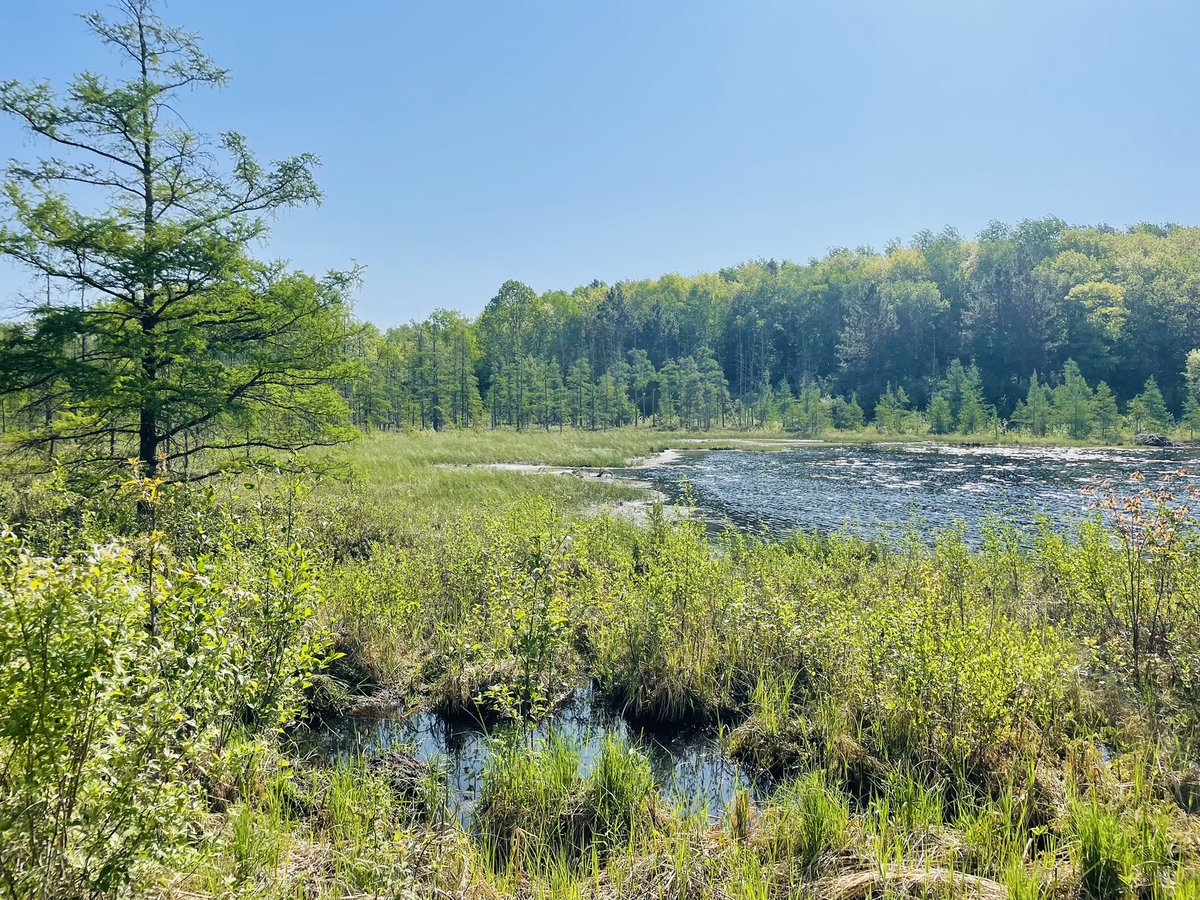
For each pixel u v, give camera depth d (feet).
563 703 23.97
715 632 26.68
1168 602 23.50
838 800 16.03
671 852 14.53
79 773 8.92
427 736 21.74
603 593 29.27
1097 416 176.55
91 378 35.94
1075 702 20.03
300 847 13.94
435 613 29.84
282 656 16.44
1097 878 12.92
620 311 309.83
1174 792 15.92
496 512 49.83
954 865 13.67
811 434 201.87
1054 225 336.08
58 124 36.91
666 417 233.14
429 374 216.54
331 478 51.55
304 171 43.75
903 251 358.43
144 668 9.73
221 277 40.22
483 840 15.66
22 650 8.20
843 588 31.89
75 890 8.88
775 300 316.40
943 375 239.50
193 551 19.30
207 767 13.48
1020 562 33.50
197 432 44.34
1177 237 330.34
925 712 18.49
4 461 39.40
